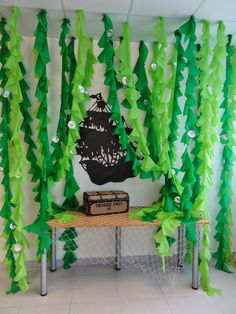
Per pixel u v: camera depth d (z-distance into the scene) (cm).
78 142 225
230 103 227
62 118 204
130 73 192
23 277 190
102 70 226
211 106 199
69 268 235
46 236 188
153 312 177
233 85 224
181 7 172
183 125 235
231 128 228
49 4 168
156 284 212
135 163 212
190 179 196
